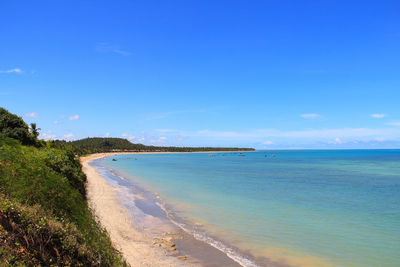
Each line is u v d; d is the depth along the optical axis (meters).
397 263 13.77
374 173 67.12
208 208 25.80
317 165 102.25
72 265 8.34
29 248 7.53
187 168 83.12
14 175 11.47
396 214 23.98
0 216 7.66
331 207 26.86
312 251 15.24
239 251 15.11
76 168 28.73
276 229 19.30
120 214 21.72
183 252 14.73
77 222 11.40
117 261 10.85
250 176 58.28
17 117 38.84
